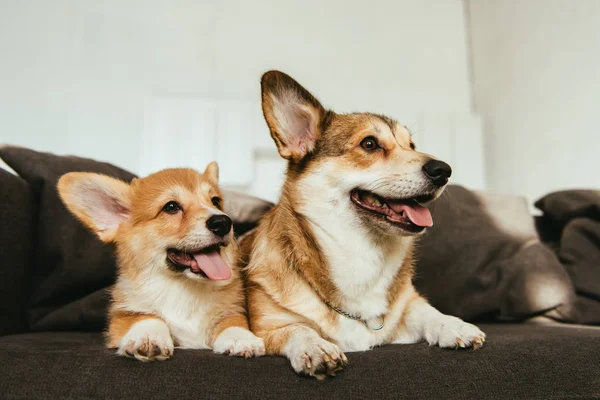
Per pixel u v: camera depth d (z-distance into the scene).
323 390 0.49
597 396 0.53
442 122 1.56
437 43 1.69
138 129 1.46
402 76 1.65
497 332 0.69
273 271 0.67
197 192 0.69
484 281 0.86
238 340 0.57
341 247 0.65
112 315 0.66
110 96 1.46
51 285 0.73
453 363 0.53
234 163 1.39
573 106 1.22
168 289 0.65
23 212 0.73
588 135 1.16
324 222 0.66
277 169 1.51
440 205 0.93
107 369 0.50
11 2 1.43
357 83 1.62
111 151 1.45
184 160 1.37
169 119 1.37
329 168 0.67
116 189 0.69
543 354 0.56
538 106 1.35
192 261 0.65
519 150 1.43
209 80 1.52
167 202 0.67
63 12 1.46
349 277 0.65
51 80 1.43
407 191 0.63
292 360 0.53
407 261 0.72
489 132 1.59
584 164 1.17
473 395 0.51
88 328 0.74
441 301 0.85
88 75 1.45
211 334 0.64
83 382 0.49
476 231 0.92
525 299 0.85
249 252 0.75
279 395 0.49
